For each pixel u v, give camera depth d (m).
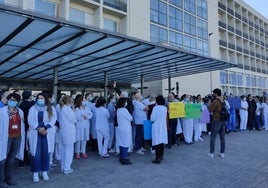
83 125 8.52
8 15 6.15
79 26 7.27
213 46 35.62
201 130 12.12
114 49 10.23
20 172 6.94
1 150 5.41
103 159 8.39
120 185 5.89
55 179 6.33
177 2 29.97
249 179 6.29
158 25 27.14
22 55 10.38
